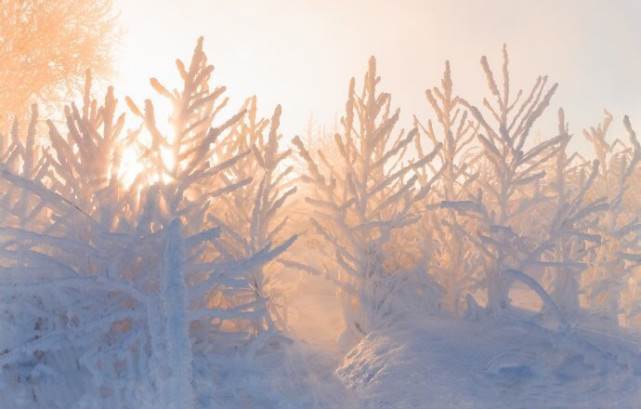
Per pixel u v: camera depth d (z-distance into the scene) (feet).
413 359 9.66
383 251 12.28
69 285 9.25
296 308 13.55
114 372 9.05
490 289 11.49
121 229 10.13
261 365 9.93
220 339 10.52
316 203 11.88
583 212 11.47
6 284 9.27
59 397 8.86
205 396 8.64
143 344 9.02
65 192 10.94
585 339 9.84
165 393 7.72
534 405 8.00
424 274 12.11
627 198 14.84
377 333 11.04
